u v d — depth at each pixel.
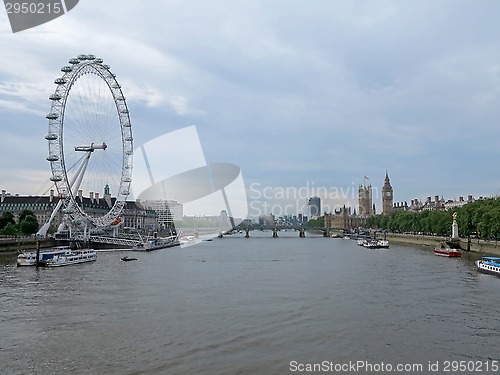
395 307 72.38
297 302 76.88
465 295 81.88
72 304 74.81
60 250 150.38
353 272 118.12
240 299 79.75
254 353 51.03
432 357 49.78
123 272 119.38
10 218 195.38
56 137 166.25
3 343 54.31
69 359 49.19
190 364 47.81
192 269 128.38
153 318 65.75
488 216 158.88
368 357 49.81
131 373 45.47
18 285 94.00
